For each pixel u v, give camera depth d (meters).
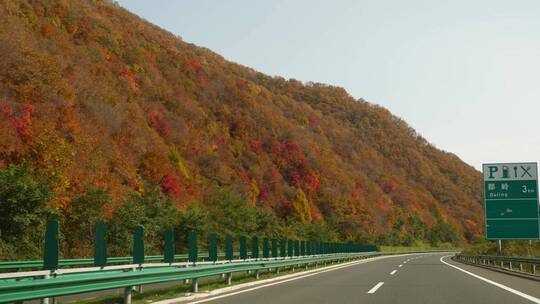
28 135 45.34
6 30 59.97
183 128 93.38
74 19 91.12
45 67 59.16
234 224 64.44
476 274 26.48
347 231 110.94
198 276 16.09
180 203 66.44
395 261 50.47
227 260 22.66
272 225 75.75
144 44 113.19
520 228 35.44
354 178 136.62
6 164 41.72
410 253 100.94
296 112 159.12
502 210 35.91
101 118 67.75
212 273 17.28
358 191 130.62
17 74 54.81
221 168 90.94
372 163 169.50
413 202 160.38
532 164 36.09
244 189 91.88
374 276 24.67
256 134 114.44
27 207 31.06
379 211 131.25
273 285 19.41
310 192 113.00
